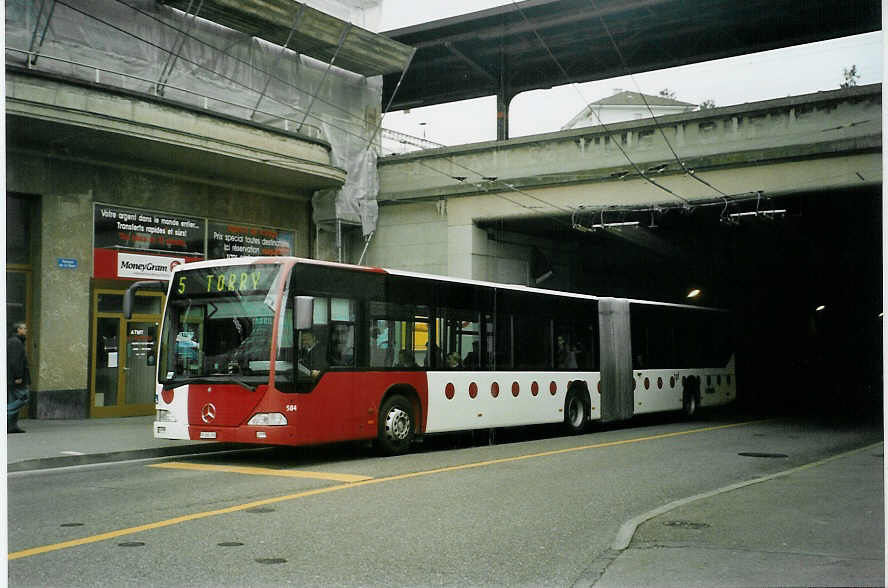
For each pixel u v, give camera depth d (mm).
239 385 12852
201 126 19984
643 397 21844
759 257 33594
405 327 15102
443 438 18781
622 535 7855
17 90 16766
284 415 12711
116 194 20359
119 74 19156
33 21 18953
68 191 19438
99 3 20250
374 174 27172
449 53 35188
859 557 6926
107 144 19109
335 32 23938
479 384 16625
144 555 7152
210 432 13000
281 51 24453
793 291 43062
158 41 21500
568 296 19609
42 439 15289
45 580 6371
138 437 15766
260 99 22312
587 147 24297
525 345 18078
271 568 6785
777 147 21812
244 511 9148
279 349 12805
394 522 8641
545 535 8117
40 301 18891
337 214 25406
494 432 20078
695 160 22750
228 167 21688
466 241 25922
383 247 27297
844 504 9367
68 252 19375
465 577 6602
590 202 24359
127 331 20484
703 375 24797
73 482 11250
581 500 10070
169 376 13531
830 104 21328
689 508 9156
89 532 8031
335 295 13766
